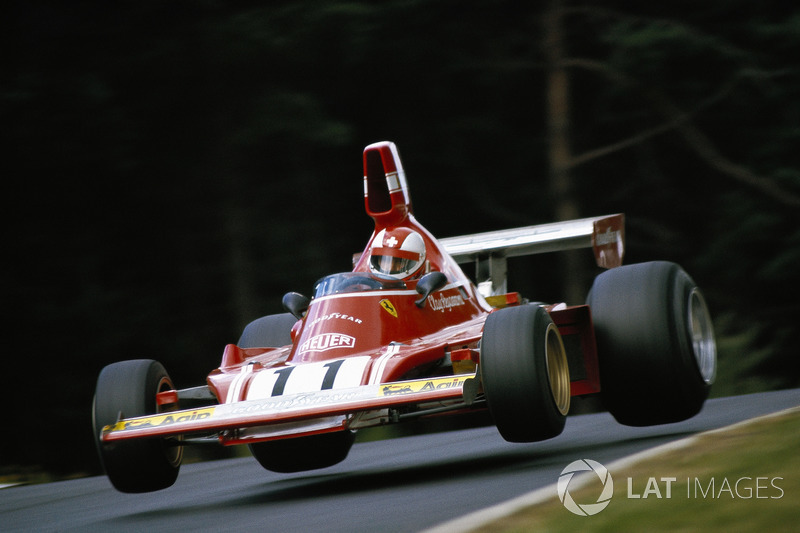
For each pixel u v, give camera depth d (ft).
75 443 211.82
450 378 58.80
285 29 208.44
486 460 76.48
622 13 239.71
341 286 73.10
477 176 250.78
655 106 237.25
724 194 244.63
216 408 62.13
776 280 225.97
